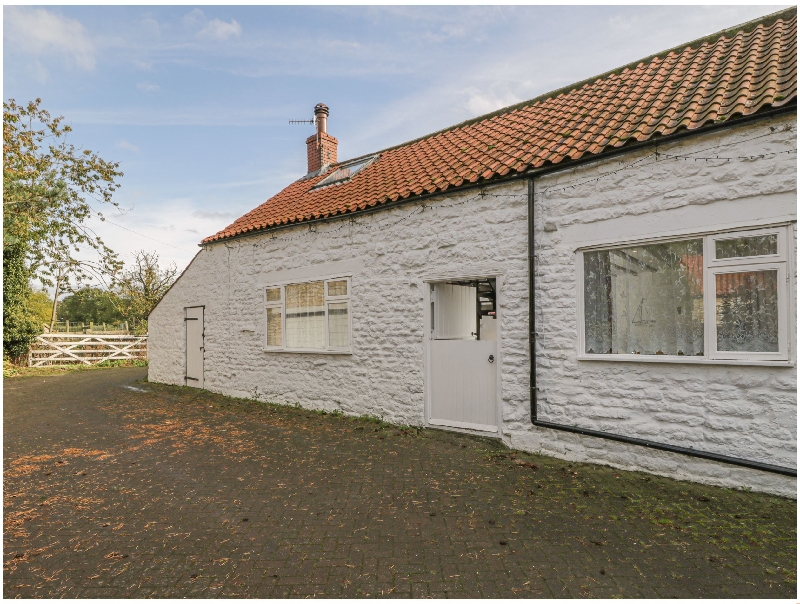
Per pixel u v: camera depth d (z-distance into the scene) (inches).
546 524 160.7
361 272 325.1
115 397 452.1
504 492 190.1
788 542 145.1
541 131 284.4
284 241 384.2
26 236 479.5
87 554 145.9
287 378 381.7
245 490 197.6
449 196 277.6
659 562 135.3
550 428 234.8
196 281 484.1
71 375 648.4
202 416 352.8
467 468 219.6
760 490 180.5
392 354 306.3
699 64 261.4
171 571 135.5
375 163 439.2
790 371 175.2
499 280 256.5
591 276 228.7
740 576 127.6
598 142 226.2
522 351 247.0
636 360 209.6
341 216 334.0
